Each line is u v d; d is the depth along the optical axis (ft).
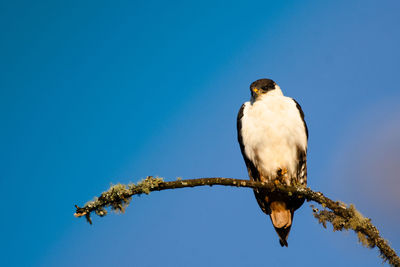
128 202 25.14
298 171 38.60
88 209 24.85
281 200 36.58
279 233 37.60
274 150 37.73
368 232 26.07
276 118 37.81
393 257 25.46
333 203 27.81
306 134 39.55
